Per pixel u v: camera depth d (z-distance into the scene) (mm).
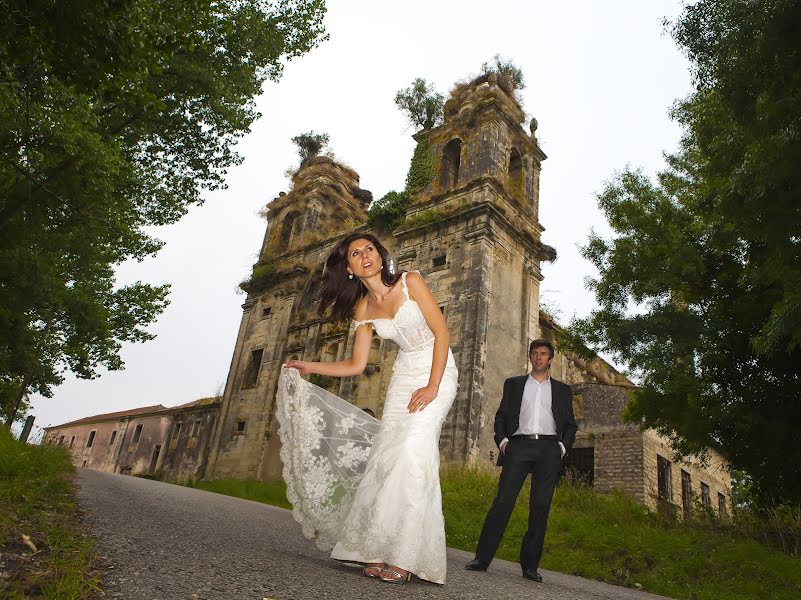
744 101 7816
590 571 6359
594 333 13211
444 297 20547
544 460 4844
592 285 13602
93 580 1947
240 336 27844
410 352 3463
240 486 17938
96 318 18641
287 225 30719
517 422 5016
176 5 6812
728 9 7469
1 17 5770
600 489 17875
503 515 4559
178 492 7984
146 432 36000
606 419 18828
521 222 22828
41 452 6332
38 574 2006
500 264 21125
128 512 3812
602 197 13703
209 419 30250
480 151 23000
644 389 12797
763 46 7285
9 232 14531
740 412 10766
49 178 13203
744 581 5840
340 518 3398
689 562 6418
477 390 18359
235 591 2131
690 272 11852
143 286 20875
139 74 6781
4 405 21031
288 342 25562
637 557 6812
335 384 22219
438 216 21875
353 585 2604
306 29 15680
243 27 14352
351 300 3688
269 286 28125
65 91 11328
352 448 3570
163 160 16094
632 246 13203
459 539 8031
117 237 18141
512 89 24766
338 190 30234
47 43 6035
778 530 7508
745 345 11023
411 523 2928
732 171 8383
